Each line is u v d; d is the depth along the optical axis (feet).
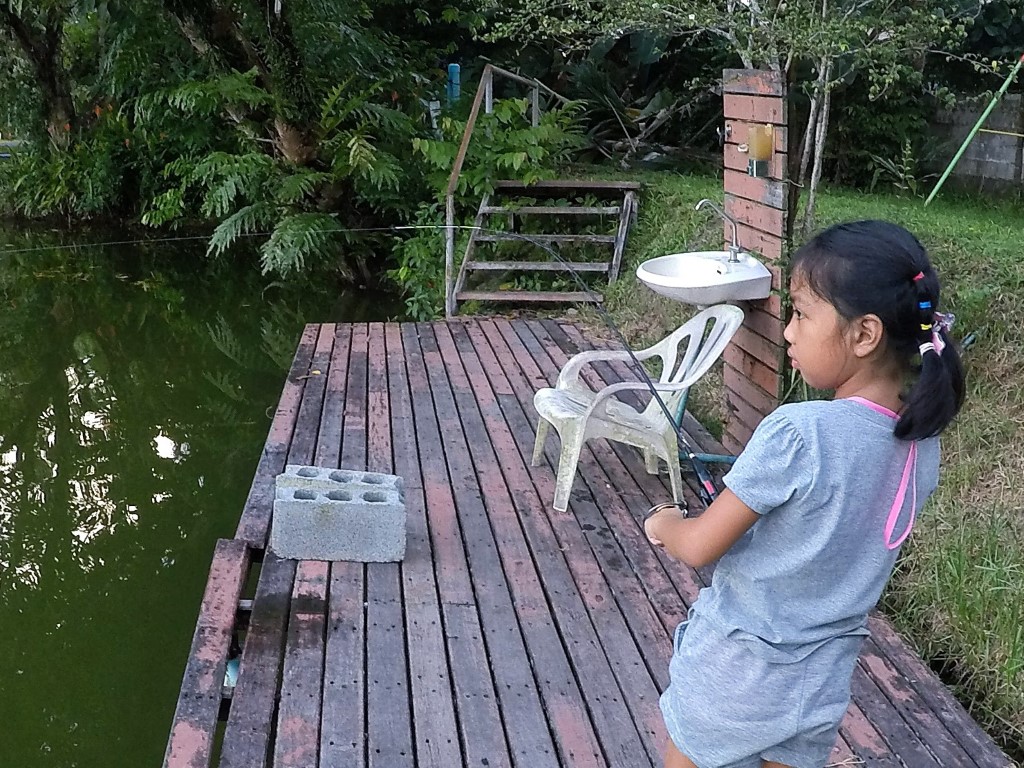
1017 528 10.38
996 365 12.48
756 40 13.07
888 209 18.34
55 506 17.13
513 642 9.20
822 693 4.80
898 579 10.57
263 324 28.96
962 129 25.26
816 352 4.71
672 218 22.22
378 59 30.30
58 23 36.55
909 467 4.66
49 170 39.11
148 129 34.12
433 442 14.15
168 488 17.72
